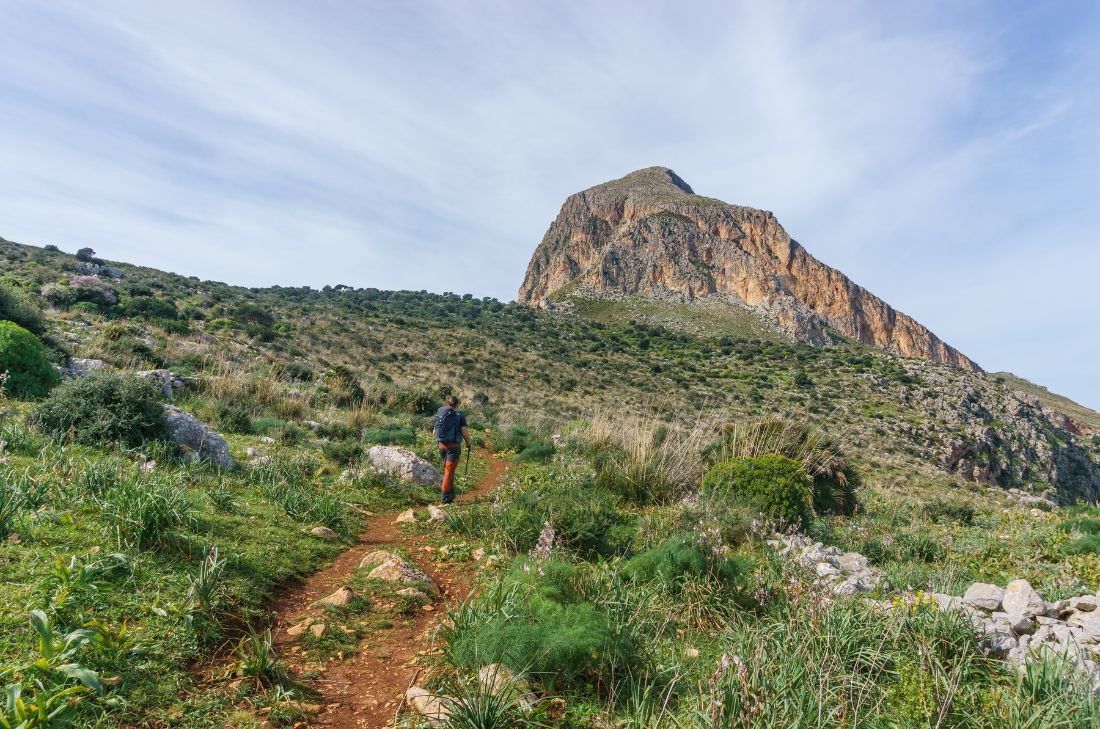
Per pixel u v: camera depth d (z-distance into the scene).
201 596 3.87
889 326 190.62
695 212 198.88
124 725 2.68
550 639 3.46
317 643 3.89
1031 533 8.98
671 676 3.54
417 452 12.03
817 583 4.63
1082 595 5.66
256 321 45.50
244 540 5.34
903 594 4.68
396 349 56.50
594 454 11.69
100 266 51.56
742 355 100.50
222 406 11.40
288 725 2.98
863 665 3.55
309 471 8.74
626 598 4.41
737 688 2.93
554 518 6.30
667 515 7.38
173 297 47.44
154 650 3.28
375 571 5.16
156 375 11.67
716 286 175.75
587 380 62.31
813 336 156.12
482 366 58.78
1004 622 4.42
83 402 7.30
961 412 73.75
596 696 3.35
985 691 3.35
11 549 3.88
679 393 61.03
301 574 5.12
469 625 3.81
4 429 6.53
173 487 5.69
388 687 3.48
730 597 4.77
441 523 7.29
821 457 10.42
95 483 5.18
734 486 8.42
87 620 3.30
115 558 3.98
